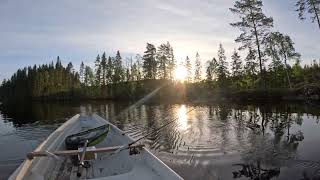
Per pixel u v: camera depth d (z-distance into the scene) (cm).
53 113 3189
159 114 2505
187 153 1040
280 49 4262
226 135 1366
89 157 616
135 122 1978
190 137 1333
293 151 1037
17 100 8988
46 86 9000
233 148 1099
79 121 1310
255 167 866
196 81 7225
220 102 3700
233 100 3784
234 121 1842
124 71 7600
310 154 992
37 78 9025
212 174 811
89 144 820
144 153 610
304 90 3322
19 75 10100
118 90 6800
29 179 523
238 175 801
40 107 4531
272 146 1115
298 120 1784
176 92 5388
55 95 8481
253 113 2244
